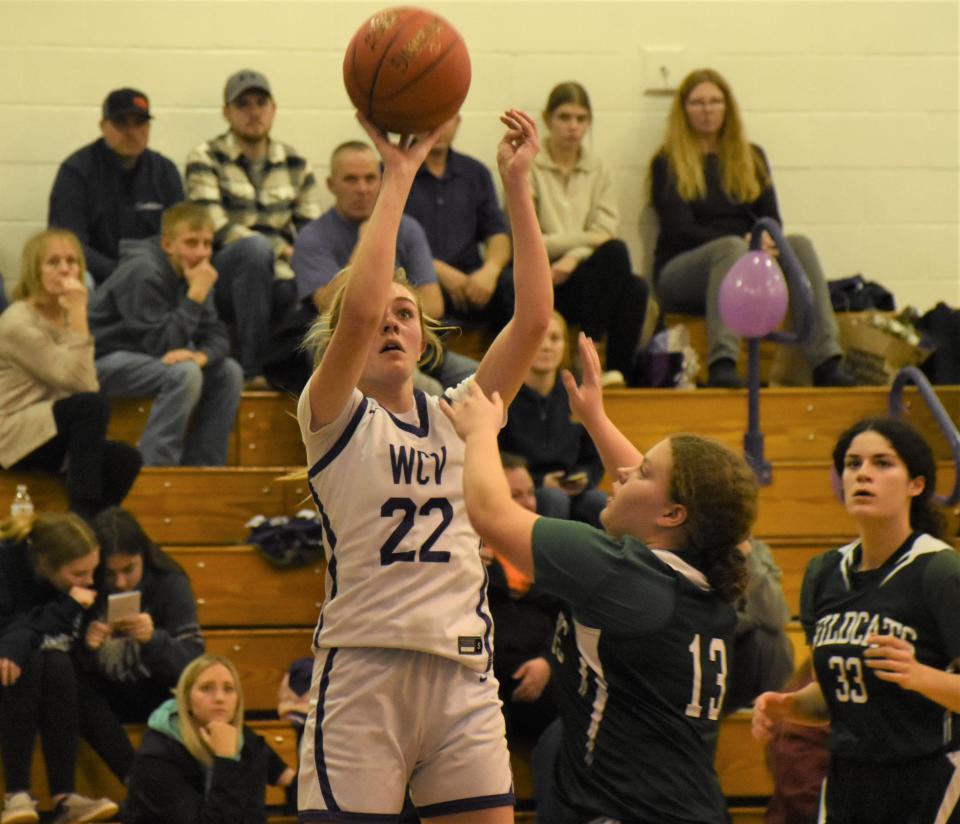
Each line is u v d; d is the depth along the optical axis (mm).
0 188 14859
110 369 12422
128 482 11641
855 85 16141
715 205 14992
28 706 9844
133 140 14062
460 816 5898
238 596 11539
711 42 15922
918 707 7207
